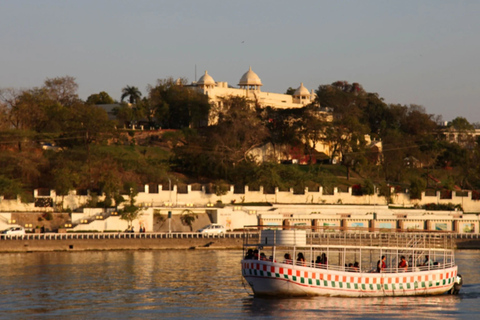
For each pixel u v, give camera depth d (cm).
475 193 17125
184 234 13138
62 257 11038
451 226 15625
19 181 13912
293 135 18738
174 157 16850
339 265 7519
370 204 16188
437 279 7588
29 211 13475
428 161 19375
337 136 18475
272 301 7006
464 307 6925
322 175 16788
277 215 14700
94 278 8562
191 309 6644
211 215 14462
